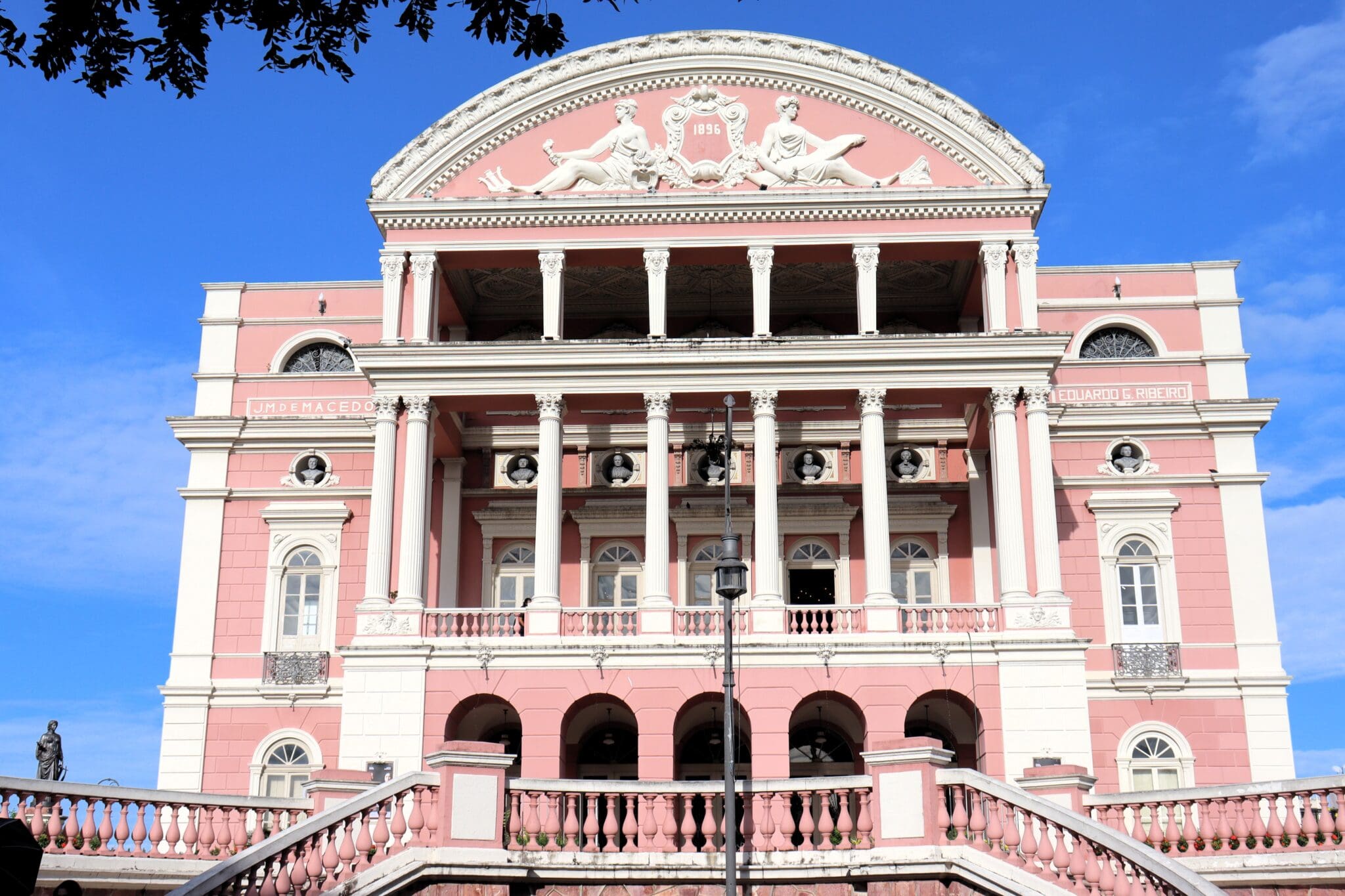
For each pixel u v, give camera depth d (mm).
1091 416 35125
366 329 36625
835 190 32219
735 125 33125
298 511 34906
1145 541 34625
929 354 31000
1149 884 15570
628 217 32250
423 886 17188
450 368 31203
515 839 17766
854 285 35625
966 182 32500
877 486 30609
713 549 34750
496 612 30156
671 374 31297
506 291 35875
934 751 17484
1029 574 30062
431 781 17703
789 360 31172
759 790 18172
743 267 34375
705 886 17656
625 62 33125
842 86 32969
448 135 32844
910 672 29203
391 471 30906
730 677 18109
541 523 30609
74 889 14930
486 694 29266
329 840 16891
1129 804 19562
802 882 17562
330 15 12727
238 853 18750
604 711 31828
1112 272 36656
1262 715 33094
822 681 29188
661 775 28719
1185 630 33875
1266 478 34688
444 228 32281
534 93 33031
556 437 31109
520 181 32875
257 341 36594
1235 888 18031
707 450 34938
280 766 33281
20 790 17438
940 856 17000
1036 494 30344
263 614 34438
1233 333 36062
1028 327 31531
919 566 34312
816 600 34406
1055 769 20109
